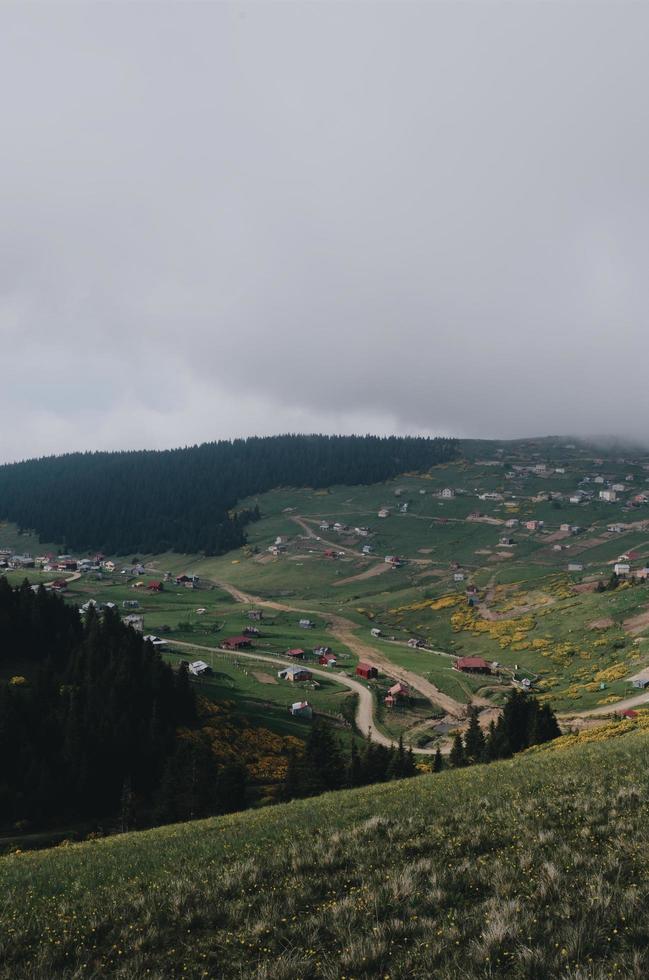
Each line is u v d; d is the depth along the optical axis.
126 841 22.80
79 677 78.50
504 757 64.75
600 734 53.44
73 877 15.49
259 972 8.09
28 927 10.93
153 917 10.71
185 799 53.28
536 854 11.24
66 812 56.09
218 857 14.95
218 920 10.37
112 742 63.62
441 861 11.70
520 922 8.20
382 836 14.38
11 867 18.62
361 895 10.30
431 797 19.78
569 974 6.74
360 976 7.73
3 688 69.06
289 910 10.16
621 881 9.40
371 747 63.81
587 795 15.70
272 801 60.91
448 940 8.23
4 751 58.62
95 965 9.05
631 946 7.32
